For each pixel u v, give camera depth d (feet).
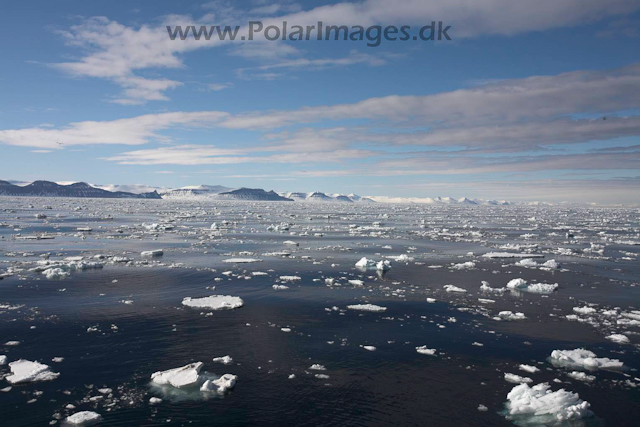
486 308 81.25
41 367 52.11
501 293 93.15
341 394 48.03
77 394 47.09
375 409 45.19
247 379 50.96
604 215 542.57
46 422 41.98
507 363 56.54
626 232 262.67
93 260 124.26
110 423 41.88
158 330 66.18
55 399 46.03
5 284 92.68
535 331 68.74
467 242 190.80
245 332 66.03
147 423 42.01
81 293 86.58
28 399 45.98
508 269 121.90
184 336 63.87
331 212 513.04
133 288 91.61
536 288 95.86
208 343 61.52
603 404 46.57
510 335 66.85
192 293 88.53
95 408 44.47
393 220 361.92
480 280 106.32
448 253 153.99
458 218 414.82
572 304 84.74
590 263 134.82
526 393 46.52
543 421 43.14
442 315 76.38
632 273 117.70
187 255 138.92
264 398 46.91
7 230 206.08
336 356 57.82
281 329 67.67
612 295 92.43
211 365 54.44
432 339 64.59
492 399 47.52
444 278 108.06
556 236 228.84
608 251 165.27
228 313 75.20
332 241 187.42
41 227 224.33
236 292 90.12
